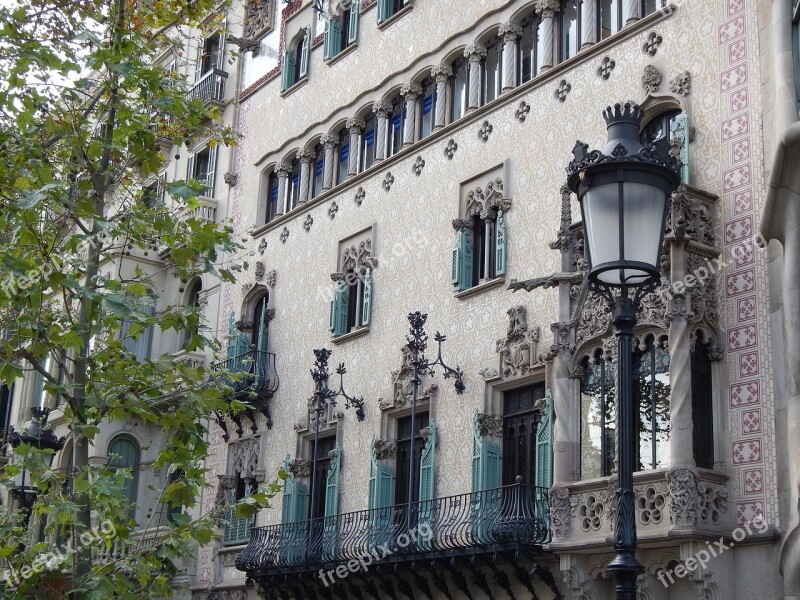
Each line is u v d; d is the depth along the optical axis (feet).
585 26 70.54
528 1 75.25
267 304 96.89
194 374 50.55
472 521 66.08
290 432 89.25
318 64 97.71
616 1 69.77
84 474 47.16
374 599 75.72
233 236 103.96
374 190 86.28
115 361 51.72
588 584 58.23
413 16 86.48
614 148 36.58
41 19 54.85
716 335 57.26
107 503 45.42
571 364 62.13
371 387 81.10
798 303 50.55
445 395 73.72
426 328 76.89
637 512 55.42
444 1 83.51
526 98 73.46
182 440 50.37
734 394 55.83
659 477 54.65
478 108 77.20
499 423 69.82
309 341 89.92
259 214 101.55
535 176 71.20
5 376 48.06
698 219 58.13
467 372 72.43
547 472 64.13
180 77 59.67
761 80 58.54
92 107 54.54
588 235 36.50
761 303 55.67
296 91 100.07
